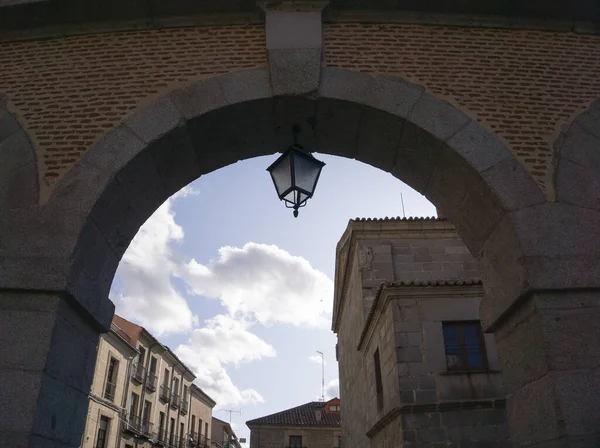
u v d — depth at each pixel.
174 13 5.07
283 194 4.77
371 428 12.16
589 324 3.68
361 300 13.62
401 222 14.27
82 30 5.11
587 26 5.25
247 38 4.99
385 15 5.10
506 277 4.18
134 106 4.64
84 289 4.09
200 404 39.03
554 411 3.46
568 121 4.68
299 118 4.86
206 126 4.70
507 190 4.26
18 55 5.02
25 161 4.37
